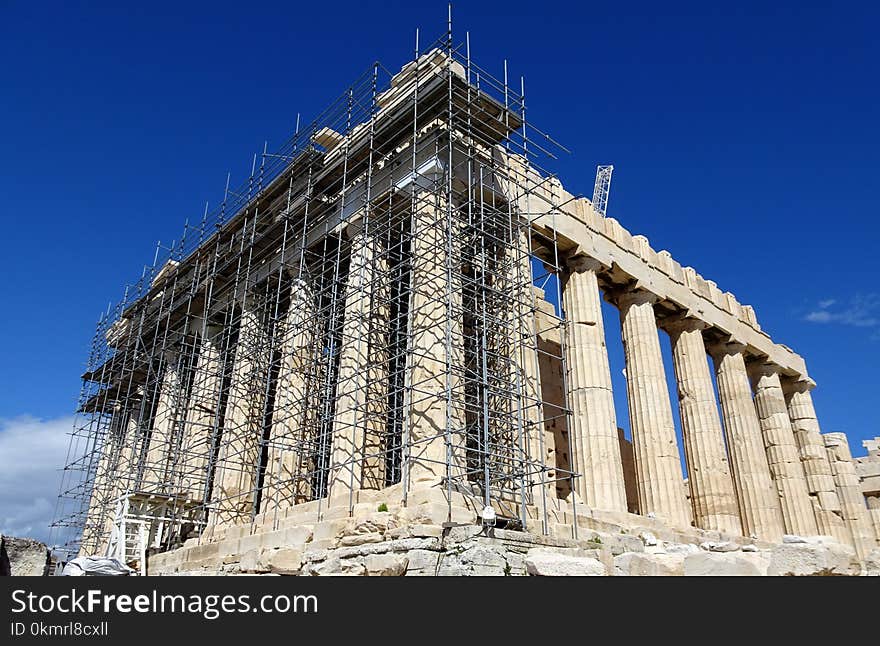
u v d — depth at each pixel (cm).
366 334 2028
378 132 2242
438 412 1802
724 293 3250
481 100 2119
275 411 2358
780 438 3284
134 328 3469
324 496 2311
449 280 1772
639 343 2645
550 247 2514
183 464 2711
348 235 2358
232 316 2734
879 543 3634
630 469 3206
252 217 2777
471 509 1647
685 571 1230
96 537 2981
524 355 2105
